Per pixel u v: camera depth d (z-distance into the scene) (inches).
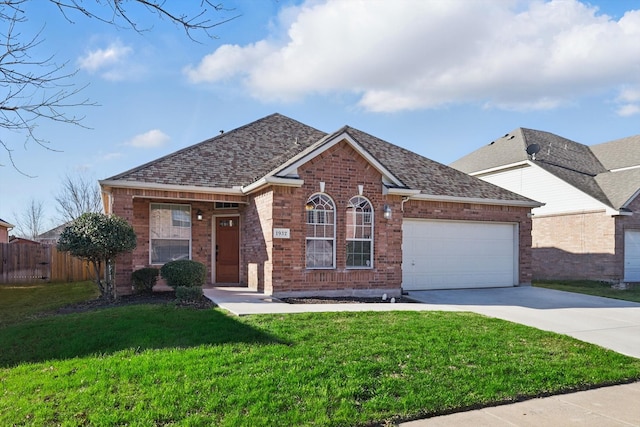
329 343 281.7
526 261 682.2
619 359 282.0
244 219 589.0
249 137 682.8
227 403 191.9
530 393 223.1
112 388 207.9
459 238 642.8
